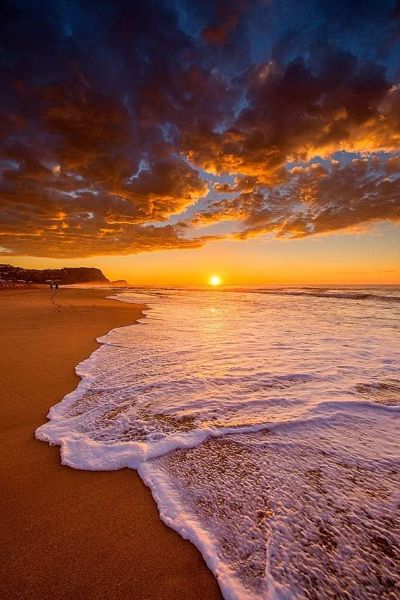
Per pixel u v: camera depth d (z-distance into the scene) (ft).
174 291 166.71
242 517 7.60
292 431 11.93
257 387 16.60
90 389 16.16
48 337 29.68
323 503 8.07
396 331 33.96
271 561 6.41
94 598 5.71
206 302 82.94
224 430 11.93
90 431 11.90
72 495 8.41
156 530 7.23
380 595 5.77
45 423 12.49
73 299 94.79
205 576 6.13
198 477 9.19
